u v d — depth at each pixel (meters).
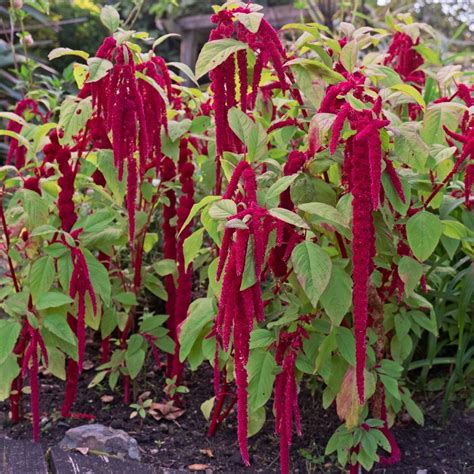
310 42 2.58
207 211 2.13
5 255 2.79
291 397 2.06
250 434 2.50
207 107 3.00
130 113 2.21
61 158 2.53
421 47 3.31
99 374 2.99
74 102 2.44
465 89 2.53
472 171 2.23
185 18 9.00
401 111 3.06
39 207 2.46
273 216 1.81
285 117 2.55
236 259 1.71
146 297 3.85
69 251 2.47
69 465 2.44
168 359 3.13
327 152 2.09
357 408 2.20
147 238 3.19
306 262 1.91
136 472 2.44
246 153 2.11
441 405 3.05
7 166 2.55
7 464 2.45
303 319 2.25
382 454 2.69
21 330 2.60
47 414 2.93
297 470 2.56
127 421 2.90
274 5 9.48
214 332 2.31
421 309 2.84
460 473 2.54
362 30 2.82
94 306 2.42
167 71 2.68
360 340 1.79
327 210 1.91
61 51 2.46
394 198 2.03
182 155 2.82
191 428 2.87
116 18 2.32
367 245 1.77
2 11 5.80
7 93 5.98
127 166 2.43
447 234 2.43
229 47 2.07
